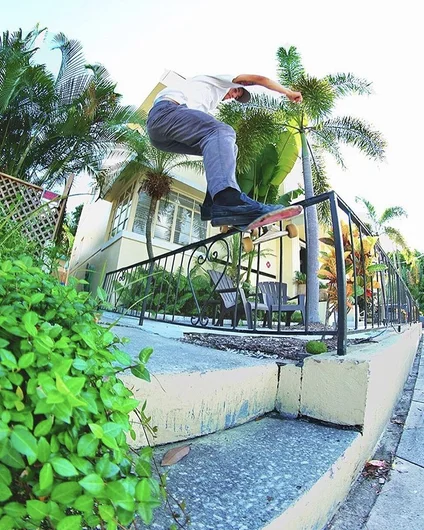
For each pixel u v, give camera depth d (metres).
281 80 8.13
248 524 0.70
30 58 6.74
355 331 1.90
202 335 3.01
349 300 3.23
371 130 8.27
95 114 7.28
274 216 1.50
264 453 1.04
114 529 0.43
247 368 1.34
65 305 0.71
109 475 0.46
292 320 8.31
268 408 1.44
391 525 0.96
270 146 9.22
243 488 0.84
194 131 1.59
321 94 7.62
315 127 8.52
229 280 4.86
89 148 7.72
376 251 3.11
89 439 0.46
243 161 8.10
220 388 1.22
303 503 0.82
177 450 1.01
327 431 1.26
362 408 1.27
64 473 0.41
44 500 0.42
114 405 0.54
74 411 0.48
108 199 10.83
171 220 9.26
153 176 8.27
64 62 7.39
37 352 0.50
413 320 5.96
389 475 1.26
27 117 7.15
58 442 0.45
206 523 0.70
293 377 1.45
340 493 1.05
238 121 7.93
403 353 2.75
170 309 6.73
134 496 0.47
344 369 1.33
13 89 6.06
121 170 8.77
